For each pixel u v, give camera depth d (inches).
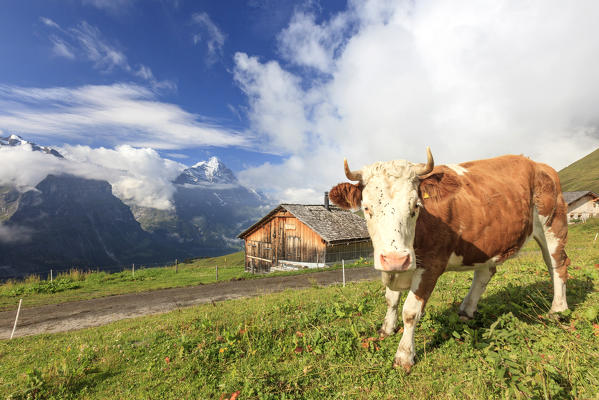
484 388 126.7
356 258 1080.8
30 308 489.4
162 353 202.8
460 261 173.9
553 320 178.1
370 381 146.1
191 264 3649.1
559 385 119.5
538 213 197.0
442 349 166.1
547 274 299.7
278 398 139.6
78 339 272.7
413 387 137.3
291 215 1109.7
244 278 749.3
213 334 224.5
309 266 1035.9
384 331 191.6
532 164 202.1
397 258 135.3
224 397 144.1
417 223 161.5
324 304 279.6
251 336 205.5
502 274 330.3
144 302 496.4
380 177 150.2
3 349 268.8
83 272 833.5
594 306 187.0
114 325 328.5
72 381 173.9
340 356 169.8
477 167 193.0
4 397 160.1
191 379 166.4
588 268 300.0
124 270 942.4
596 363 133.8
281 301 325.1
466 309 204.8
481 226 171.3
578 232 1390.3
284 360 175.3
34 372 176.4
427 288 161.3
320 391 142.3
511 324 170.7
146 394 155.5
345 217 1198.3
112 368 188.7
